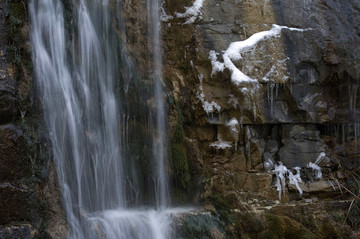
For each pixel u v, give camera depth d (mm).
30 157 4160
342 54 5840
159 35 5547
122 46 5188
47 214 4141
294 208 5109
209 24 5352
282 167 5492
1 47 4199
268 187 5312
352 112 6055
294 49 5527
